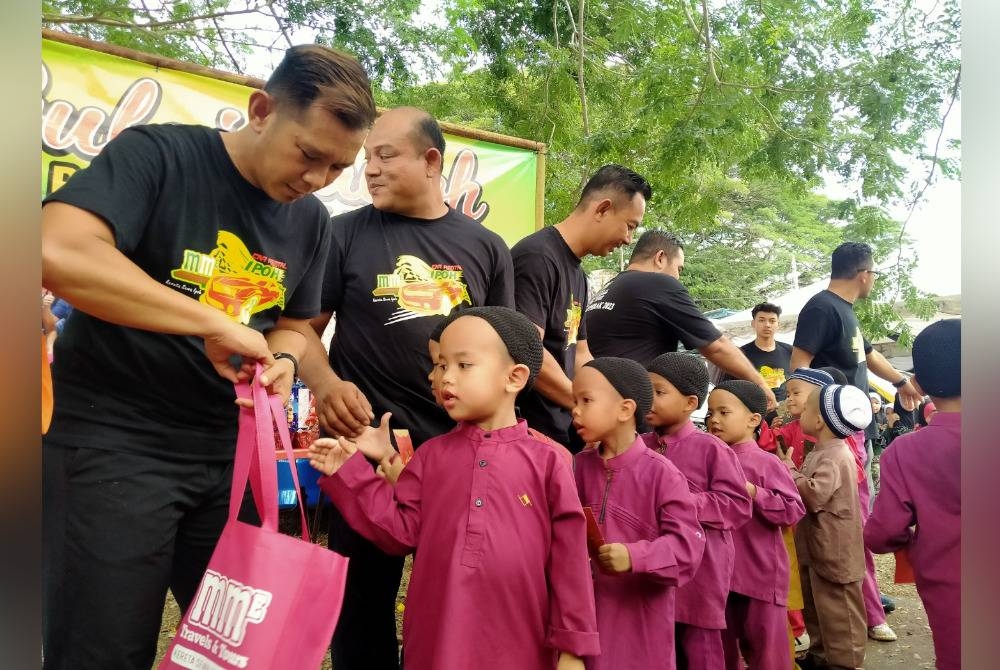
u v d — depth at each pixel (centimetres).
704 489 297
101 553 174
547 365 289
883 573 573
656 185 783
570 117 838
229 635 148
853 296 478
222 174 186
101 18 651
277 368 181
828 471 353
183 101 395
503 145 495
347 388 224
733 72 743
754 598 315
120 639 175
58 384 181
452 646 187
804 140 732
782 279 2230
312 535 493
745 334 1262
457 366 207
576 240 324
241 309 193
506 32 867
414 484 215
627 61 876
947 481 248
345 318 268
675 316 353
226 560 155
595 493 268
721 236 2236
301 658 146
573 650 196
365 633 253
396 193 260
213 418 193
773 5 769
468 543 196
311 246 214
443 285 264
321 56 176
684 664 290
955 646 245
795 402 408
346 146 179
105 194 163
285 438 172
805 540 384
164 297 161
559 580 202
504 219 495
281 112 176
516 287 315
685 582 246
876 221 700
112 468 177
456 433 217
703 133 684
